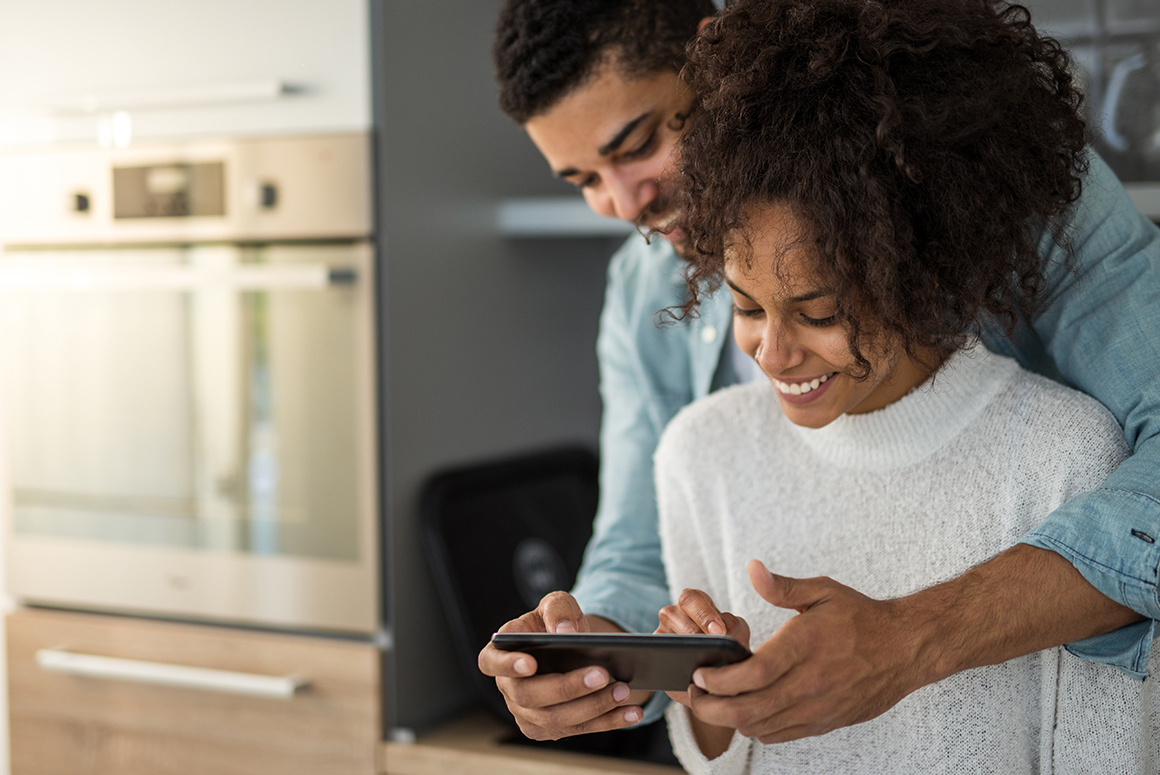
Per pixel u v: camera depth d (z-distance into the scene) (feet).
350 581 5.14
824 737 2.88
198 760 5.42
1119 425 2.76
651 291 4.42
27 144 5.69
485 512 5.64
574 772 4.67
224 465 5.38
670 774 4.60
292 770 5.24
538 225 5.76
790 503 2.97
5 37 5.66
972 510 2.75
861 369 2.34
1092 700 2.61
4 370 5.79
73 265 5.61
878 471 2.84
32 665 5.77
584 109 3.60
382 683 5.11
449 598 5.24
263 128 5.18
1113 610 2.44
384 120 5.01
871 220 2.15
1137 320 2.74
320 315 5.14
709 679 2.16
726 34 2.40
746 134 2.25
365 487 5.09
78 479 5.69
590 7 3.52
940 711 2.74
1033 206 2.33
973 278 2.27
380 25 4.98
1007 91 2.28
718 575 3.13
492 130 5.82
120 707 5.57
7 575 5.85
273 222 5.16
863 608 2.30
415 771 5.00
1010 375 2.78
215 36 5.23
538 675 2.43
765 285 2.29
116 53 5.44
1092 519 2.45
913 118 2.16
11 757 5.84
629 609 3.42
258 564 5.31
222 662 5.37
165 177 5.36
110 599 5.62
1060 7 4.59
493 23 5.81
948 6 2.31
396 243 5.11
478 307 5.75
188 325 5.40
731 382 4.31
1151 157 4.51
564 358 6.59
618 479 4.38
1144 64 4.48
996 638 2.38
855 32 2.21
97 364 5.60
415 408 5.29
